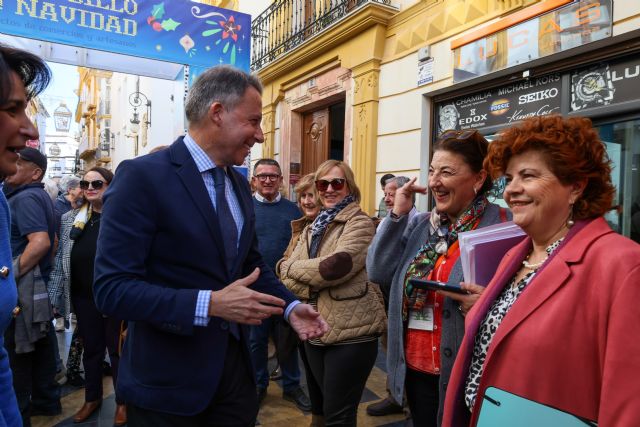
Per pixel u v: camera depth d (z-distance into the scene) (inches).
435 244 66.1
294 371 125.7
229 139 56.6
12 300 46.4
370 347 81.2
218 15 187.9
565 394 37.0
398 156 202.4
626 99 126.0
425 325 64.9
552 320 38.3
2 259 46.5
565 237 42.4
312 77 268.1
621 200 132.3
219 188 58.9
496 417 40.2
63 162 1665.8
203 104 56.4
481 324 48.3
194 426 55.4
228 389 59.1
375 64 213.2
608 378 33.4
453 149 62.4
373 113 214.5
